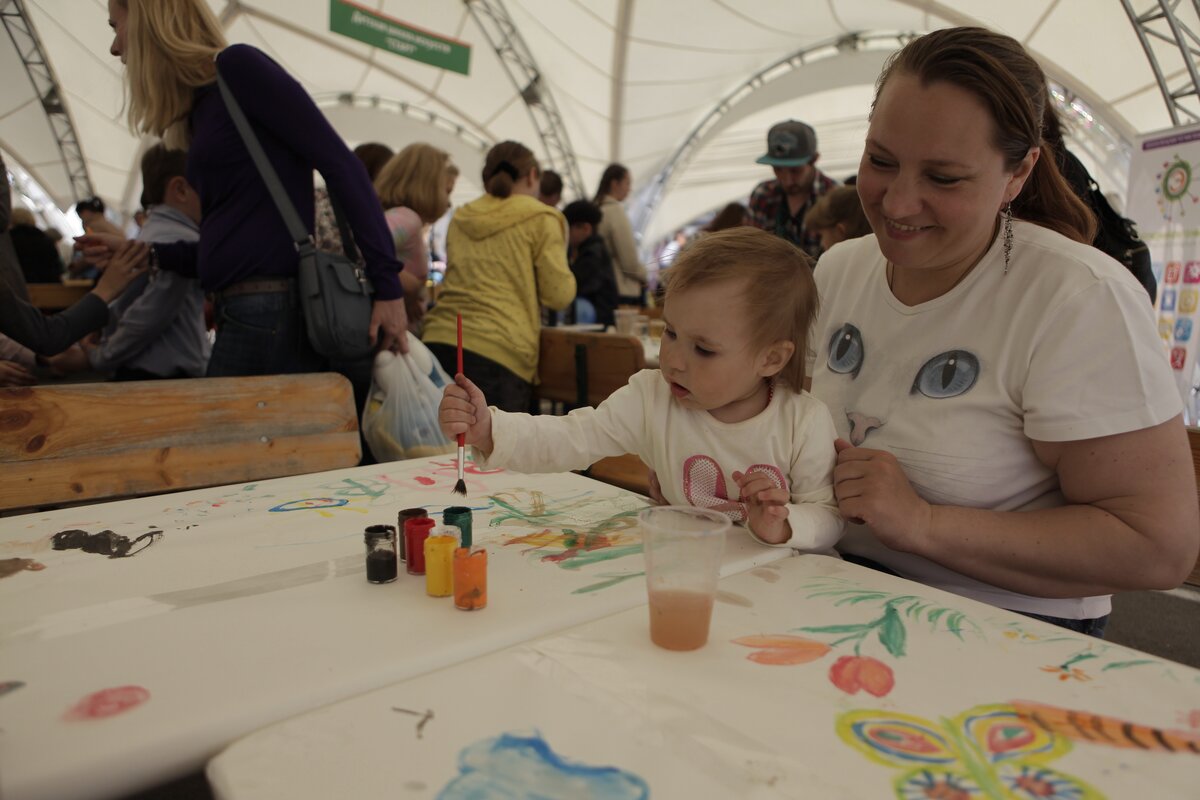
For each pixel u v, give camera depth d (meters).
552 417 1.20
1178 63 8.67
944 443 1.09
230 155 1.99
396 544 0.92
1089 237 1.19
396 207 3.18
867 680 0.68
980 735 0.60
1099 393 0.96
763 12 13.22
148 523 1.10
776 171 4.16
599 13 13.30
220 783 0.52
